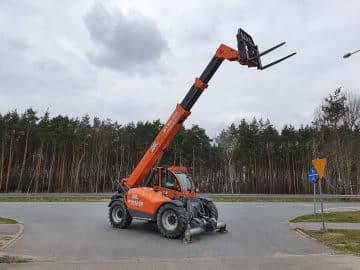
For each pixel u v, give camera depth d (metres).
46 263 9.58
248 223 18.41
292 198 38.62
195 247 12.22
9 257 10.11
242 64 13.91
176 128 15.22
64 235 13.80
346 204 32.56
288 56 13.61
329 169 53.75
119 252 11.26
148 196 14.48
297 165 66.19
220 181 68.75
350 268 9.52
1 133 55.03
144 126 64.25
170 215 13.66
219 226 15.11
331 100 56.16
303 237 14.55
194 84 14.80
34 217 18.66
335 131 54.81
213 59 14.46
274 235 14.95
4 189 54.38
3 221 16.56
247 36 14.23
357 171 52.88
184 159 62.50
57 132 59.22
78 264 9.55
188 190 14.59
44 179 57.34
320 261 10.34
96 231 14.80
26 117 58.06
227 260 10.40
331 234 15.06
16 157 57.22
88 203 27.14
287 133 66.88
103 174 61.66
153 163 15.55
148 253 11.21
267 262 10.17
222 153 67.38
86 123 63.97
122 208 15.31
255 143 66.44
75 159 60.00
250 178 66.94
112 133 64.62
